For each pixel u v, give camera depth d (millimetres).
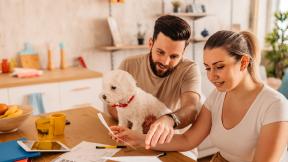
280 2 4531
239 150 1300
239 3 4352
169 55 1523
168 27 1474
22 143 1256
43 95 2576
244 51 1186
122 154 1206
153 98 1475
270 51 4301
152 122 1446
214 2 4133
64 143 1308
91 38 3355
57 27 3168
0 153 1165
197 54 4078
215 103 1392
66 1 3162
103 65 3480
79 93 2748
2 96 2408
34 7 3031
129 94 1351
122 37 3521
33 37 3078
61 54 3156
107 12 3393
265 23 4586
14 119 1389
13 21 2967
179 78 1679
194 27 4023
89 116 1686
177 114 1356
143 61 1783
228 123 1321
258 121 1226
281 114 1174
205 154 2887
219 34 1183
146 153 1228
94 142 1320
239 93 1282
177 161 1164
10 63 2920
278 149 1148
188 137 1358
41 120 1379
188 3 3906
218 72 1175
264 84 1295
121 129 1350
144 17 3631
